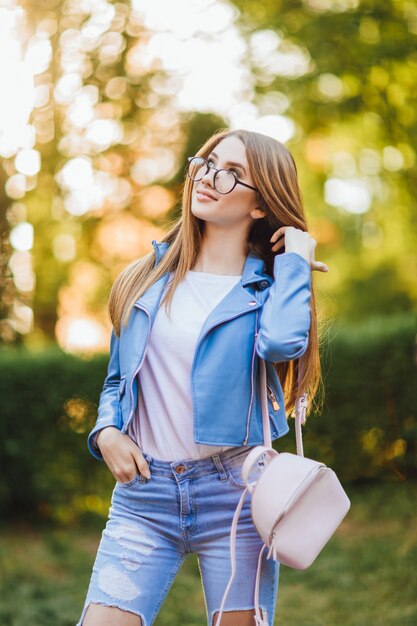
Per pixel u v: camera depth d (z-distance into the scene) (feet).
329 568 18.99
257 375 8.26
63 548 21.18
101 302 35.65
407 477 25.86
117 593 7.99
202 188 8.50
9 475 23.67
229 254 8.71
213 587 8.16
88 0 30.96
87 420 24.07
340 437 25.68
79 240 34.06
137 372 8.16
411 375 25.57
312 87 34.30
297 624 16.02
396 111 34.58
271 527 7.68
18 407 23.65
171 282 8.59
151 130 35.24
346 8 33.55
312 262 8.52
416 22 33.45
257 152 8.50
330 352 25.57
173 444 8.11
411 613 16.08
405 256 55.26
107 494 24.31
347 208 53.67
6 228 27.27
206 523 8.08
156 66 33.71
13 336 26.73
